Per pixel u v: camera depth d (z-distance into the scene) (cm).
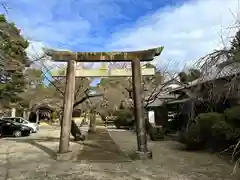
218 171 746
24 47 1617
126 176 681
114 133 2281
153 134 1697
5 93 1877
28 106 2766
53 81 2078
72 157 977
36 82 2323
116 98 2733
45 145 1358
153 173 718
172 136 1855
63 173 712
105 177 669
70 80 989
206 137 1167
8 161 895
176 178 664
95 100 2248
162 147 1321
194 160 930
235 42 705
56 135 2053
